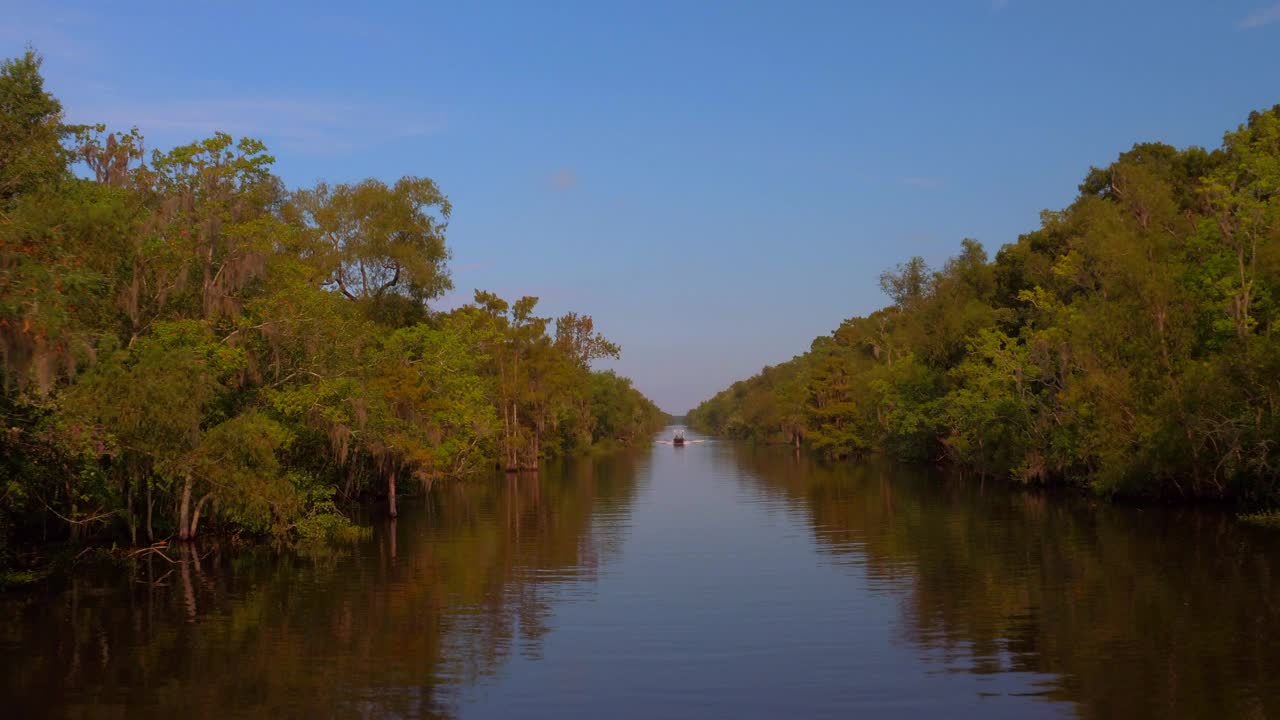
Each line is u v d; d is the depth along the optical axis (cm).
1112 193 5481
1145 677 1154
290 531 2655
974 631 1423
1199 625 1399
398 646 1384
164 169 2367
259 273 2352
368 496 3878
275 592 1816
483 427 4600
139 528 2450
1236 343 2778
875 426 7156
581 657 1320
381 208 4572
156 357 1944
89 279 1565
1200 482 2994
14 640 1422
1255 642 1294
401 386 3266
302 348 2616
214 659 1309
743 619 1555
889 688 1150
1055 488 3984
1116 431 3058
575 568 2111
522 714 1070
